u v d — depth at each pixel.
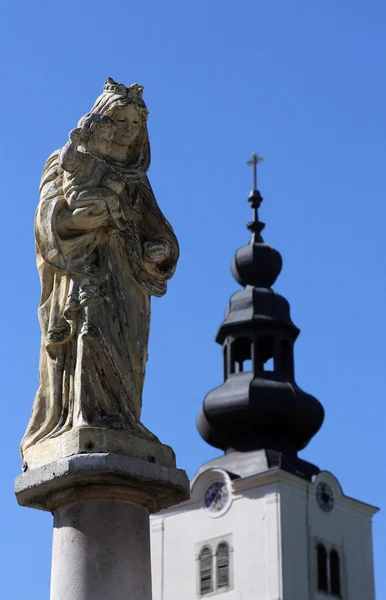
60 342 15.98
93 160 16.39
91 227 16.19
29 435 15.92
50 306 16.22
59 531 15.33
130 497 15.39
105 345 15.84
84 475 15.07
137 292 16.52
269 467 117.06
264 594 111.25
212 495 118.44
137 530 15.34
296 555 113.06
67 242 16.12
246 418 121.88
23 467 15.77
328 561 115.50
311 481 117.19
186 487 15.62
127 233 16.42
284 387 123.19
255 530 114.06
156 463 15.47
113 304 16.14
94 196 16.12
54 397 15.88
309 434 123.88
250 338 126.50
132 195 16.73
